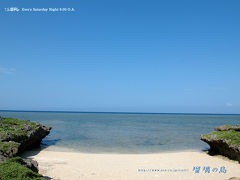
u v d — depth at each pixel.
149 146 25.84
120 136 34.53
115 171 14.06
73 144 26.39
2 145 13.38
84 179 12.00
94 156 19.27
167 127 55.97
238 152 15.98
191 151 22.86
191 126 60.78
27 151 20.38
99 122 77.00
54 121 75.50
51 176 12.20
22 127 20.42
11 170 7.99
